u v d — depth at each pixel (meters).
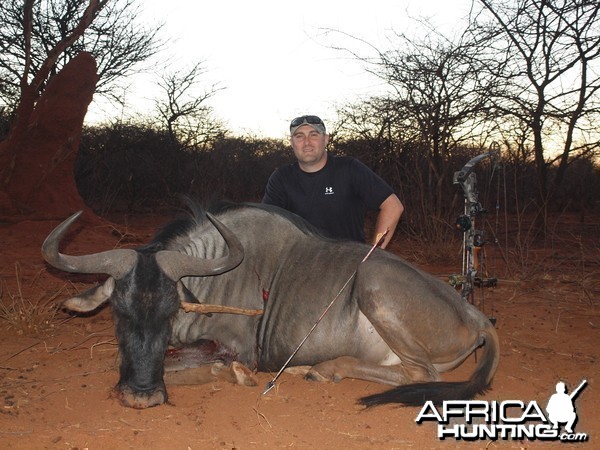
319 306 5.03
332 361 5.00
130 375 4.32
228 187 22.12
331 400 4.68
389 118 13.05
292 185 6.06
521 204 16.81
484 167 13.87
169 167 21.78
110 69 19.78
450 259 10.69
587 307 7.59
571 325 6.81
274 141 26.52
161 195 21.41
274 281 5.29
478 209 5.75
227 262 4.59
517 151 12.35
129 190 20.88
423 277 4.95
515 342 6.18
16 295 7.55
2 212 12.38
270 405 4.55
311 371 5.01
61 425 4.15
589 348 6.02
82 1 18.48
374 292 4.79
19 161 12.88
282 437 4.03
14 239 11.23
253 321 5.25
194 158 22.58
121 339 4.39
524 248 11.67
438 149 13.13
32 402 4.55
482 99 12.02
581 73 11.96
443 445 3.97
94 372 5.21
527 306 7.64
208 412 4.41
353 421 4.30
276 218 5.42
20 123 12.63
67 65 13.46
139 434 4.03
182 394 4.82
